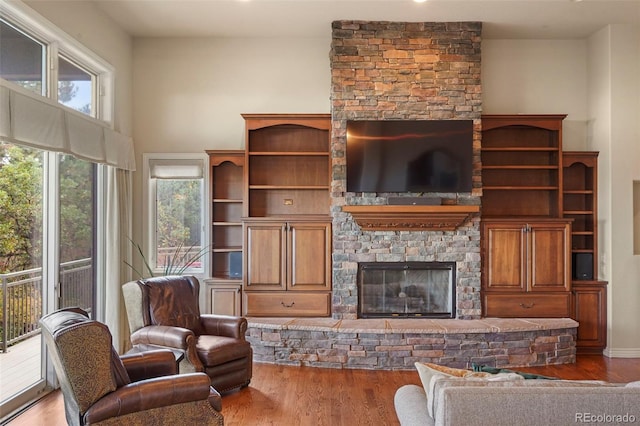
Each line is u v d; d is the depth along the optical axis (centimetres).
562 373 488
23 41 390
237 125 608
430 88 548
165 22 556
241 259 580
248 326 525
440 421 176
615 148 558
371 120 544
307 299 551
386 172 543
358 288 547
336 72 548
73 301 466
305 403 402
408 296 559
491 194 598
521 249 548
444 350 501
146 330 418
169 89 608
